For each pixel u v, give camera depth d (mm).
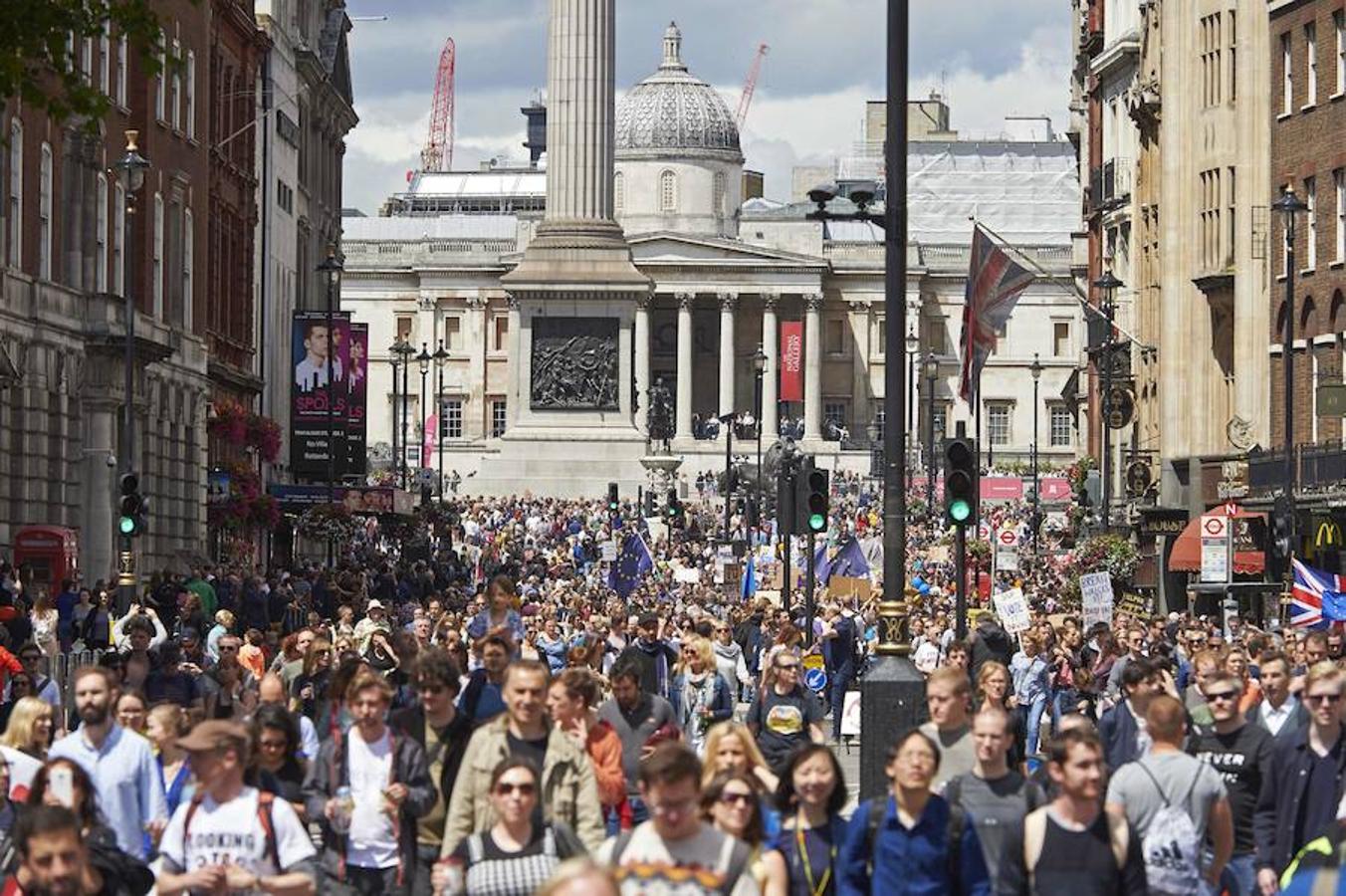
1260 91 122750
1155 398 142000
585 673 39938
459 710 37938
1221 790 34156
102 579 106062
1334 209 112562
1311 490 104438
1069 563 128875
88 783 31500
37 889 27094
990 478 188750
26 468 100875
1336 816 35656
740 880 27828
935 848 30578
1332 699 37750
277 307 175375
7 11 54438
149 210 122312
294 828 31734
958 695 36750
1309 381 114438
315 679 50906
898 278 49125
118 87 115875
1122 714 43656
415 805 36188
